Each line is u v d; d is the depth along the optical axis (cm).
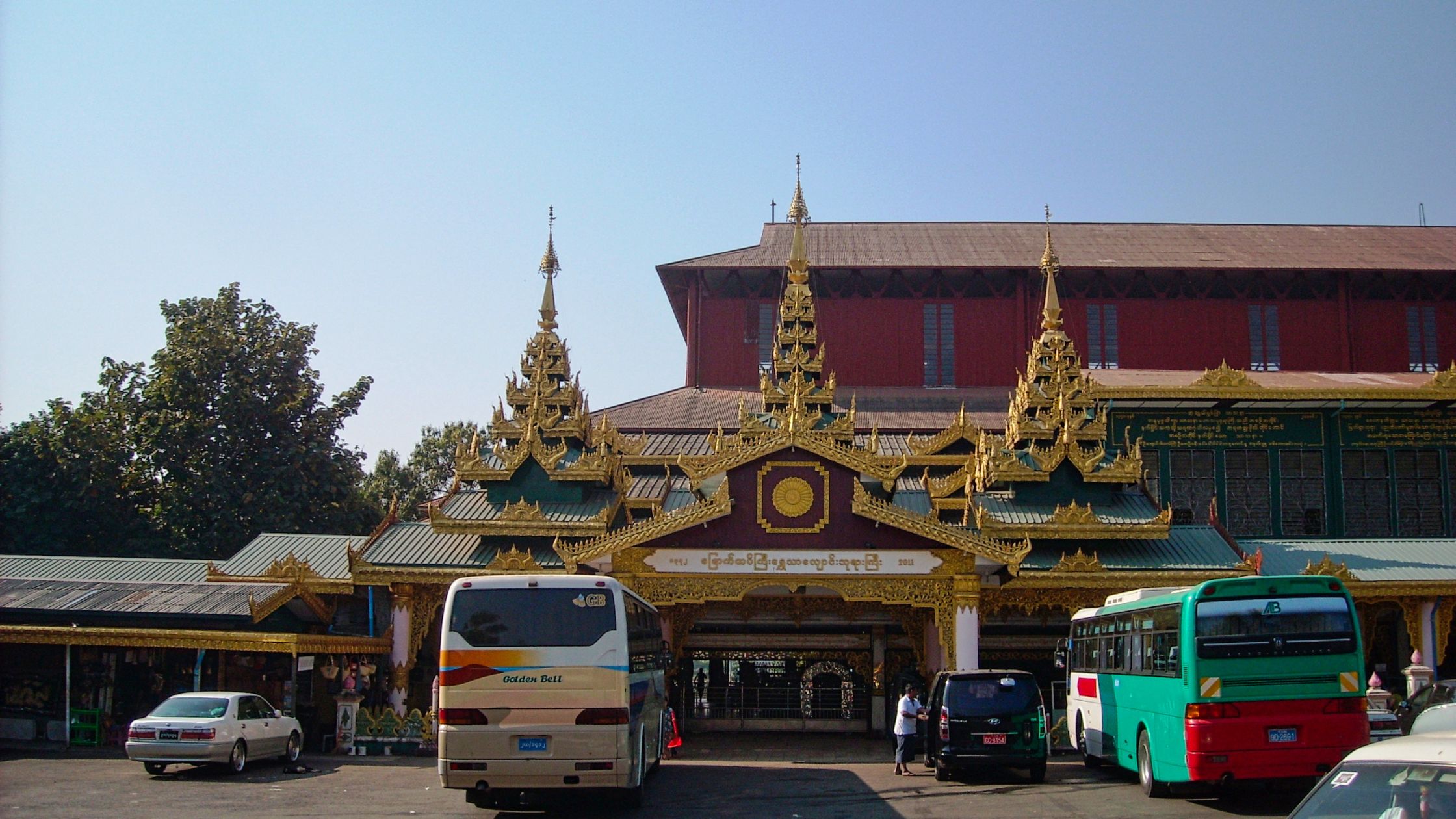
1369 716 3030
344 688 3794
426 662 4516
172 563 4953
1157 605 2533
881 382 6594
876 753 3750
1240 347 6600
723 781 2933
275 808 2394
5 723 3794
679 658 4506
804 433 3716
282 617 4047
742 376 6625
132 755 2880
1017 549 3622
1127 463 4572
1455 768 1053
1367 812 1105
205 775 2966
